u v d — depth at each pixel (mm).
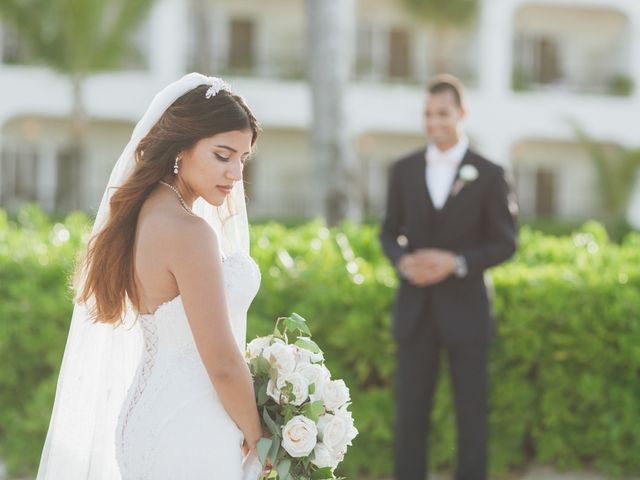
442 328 5668
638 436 6359
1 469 6551
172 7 23859
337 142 13461
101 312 3270
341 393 3211
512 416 6426
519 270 6512
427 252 5621
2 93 23000
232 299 3186
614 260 6941
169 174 3193
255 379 3223
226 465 3059
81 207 22656
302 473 3184
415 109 25016
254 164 26344
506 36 25500
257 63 25719
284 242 7523
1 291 6656
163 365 3107
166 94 3211
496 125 25578
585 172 27844
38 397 6434
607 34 27312
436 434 6402
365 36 26375
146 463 3074
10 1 20812
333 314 6336
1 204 24594
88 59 21344
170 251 3031
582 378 6348
